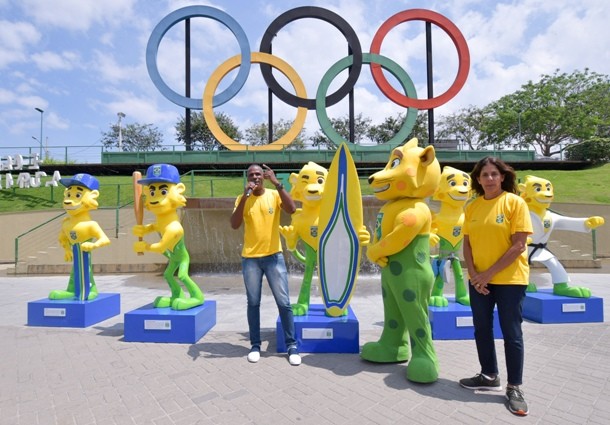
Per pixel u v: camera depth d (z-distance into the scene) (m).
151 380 3.37
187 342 4.43
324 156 19.59
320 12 19.03
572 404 2.85
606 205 13.57
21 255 12.49
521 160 20.89
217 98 19.12
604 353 3.96
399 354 3.68
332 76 18.95
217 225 10.73
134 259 11.68
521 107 30.33
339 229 4.26
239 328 5.11
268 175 3.89
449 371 3.52
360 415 2.71
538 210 5.58
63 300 5.42
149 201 4.87
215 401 2.95
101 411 2.82
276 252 3.96
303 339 4.07
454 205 5.14
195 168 19.94
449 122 37.22
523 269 2.89
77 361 3.86
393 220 3.48
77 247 5.50
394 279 3.43
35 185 17.22
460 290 5.16
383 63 19.20
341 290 4.24
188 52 19.73
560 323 5.12
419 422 2.60
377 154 19.30
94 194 5.55
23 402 2.98
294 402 2.92
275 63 19.11
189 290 4.99
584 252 13.00
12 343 4.46
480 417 2.66
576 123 28.25
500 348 4.19
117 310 5.96
